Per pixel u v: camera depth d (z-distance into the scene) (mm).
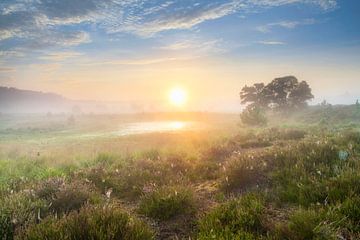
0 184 7797
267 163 8109
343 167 6508
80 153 15531
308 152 8617
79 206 5691
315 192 5453
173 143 20984
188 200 5738
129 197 6820
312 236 3977
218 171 8672
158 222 5191
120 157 12531
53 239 3805
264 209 5090
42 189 6441
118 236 4035
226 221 4699
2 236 4090
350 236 3871
